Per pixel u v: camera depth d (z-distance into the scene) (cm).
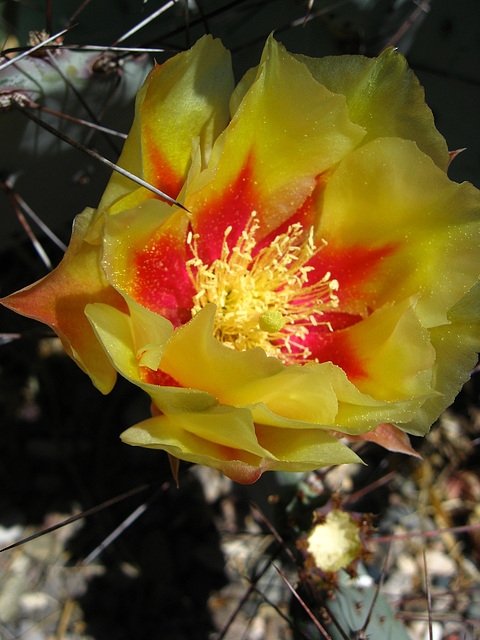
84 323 10
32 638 18
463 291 12
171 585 20
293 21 15
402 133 12
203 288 13
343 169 12
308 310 13
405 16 15
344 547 13
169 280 12
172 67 10
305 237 13
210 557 20
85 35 15
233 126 11
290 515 14
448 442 23
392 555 22
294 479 14
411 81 12
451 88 17
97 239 10
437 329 12
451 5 16
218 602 20
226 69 11
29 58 12
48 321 10
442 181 12
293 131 12
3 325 20
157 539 20
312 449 11
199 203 12
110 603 19
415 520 22
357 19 15
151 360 10
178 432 10
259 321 13
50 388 20
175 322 12
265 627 20
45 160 14
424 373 11
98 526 20
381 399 12
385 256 13
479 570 22
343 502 14
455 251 12
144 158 11
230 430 10
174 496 20
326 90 11
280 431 11
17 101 12
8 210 15
